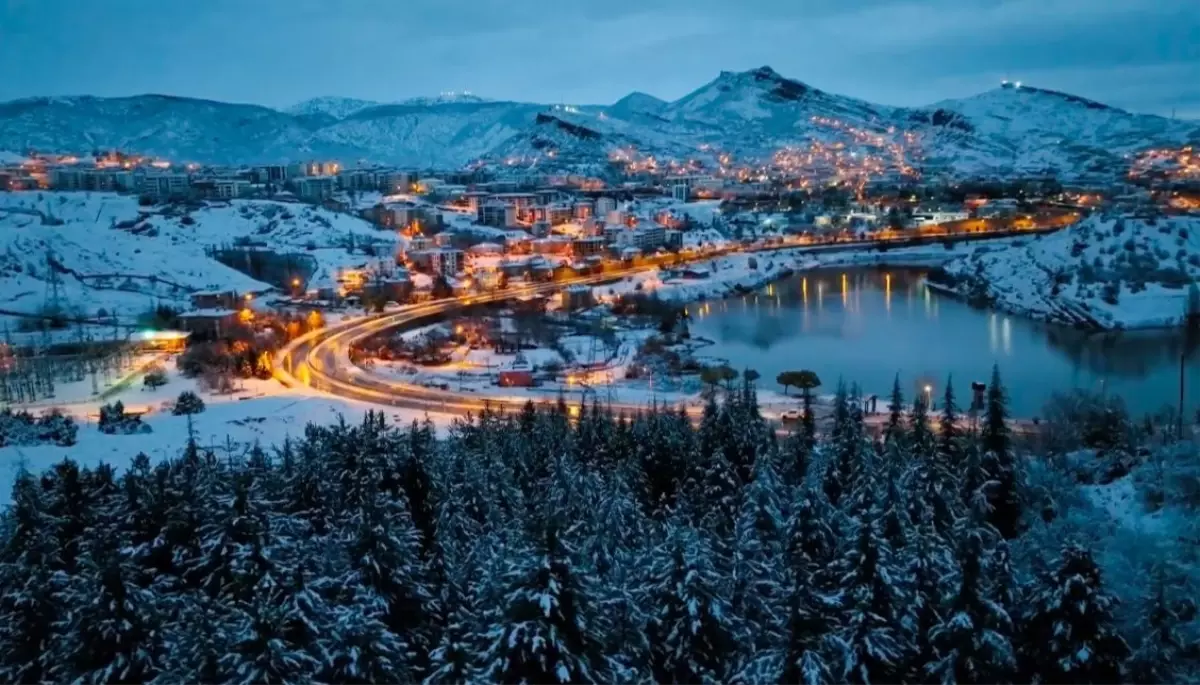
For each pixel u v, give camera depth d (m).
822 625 34.22
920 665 36.69
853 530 39.91
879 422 107.25
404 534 44.62
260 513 41.84
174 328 175.50
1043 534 53.78
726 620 37.03
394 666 33.06
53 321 178.00
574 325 194.62
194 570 44.56
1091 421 89.81
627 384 141.38
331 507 59.44
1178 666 36.50
